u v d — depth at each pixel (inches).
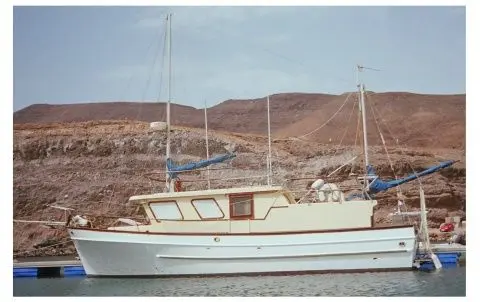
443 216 2298.2
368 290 1150.3
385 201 2257.6
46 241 2048.5
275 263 1256.8
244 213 1285.7
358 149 2623.0
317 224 1275.8
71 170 2340.1
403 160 2513.5
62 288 1242.0
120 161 2401.6
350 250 1254.3
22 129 2497.5
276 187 1279.5
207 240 1262.3
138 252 1269.7
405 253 1259.8
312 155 2613.2
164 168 2418.8
